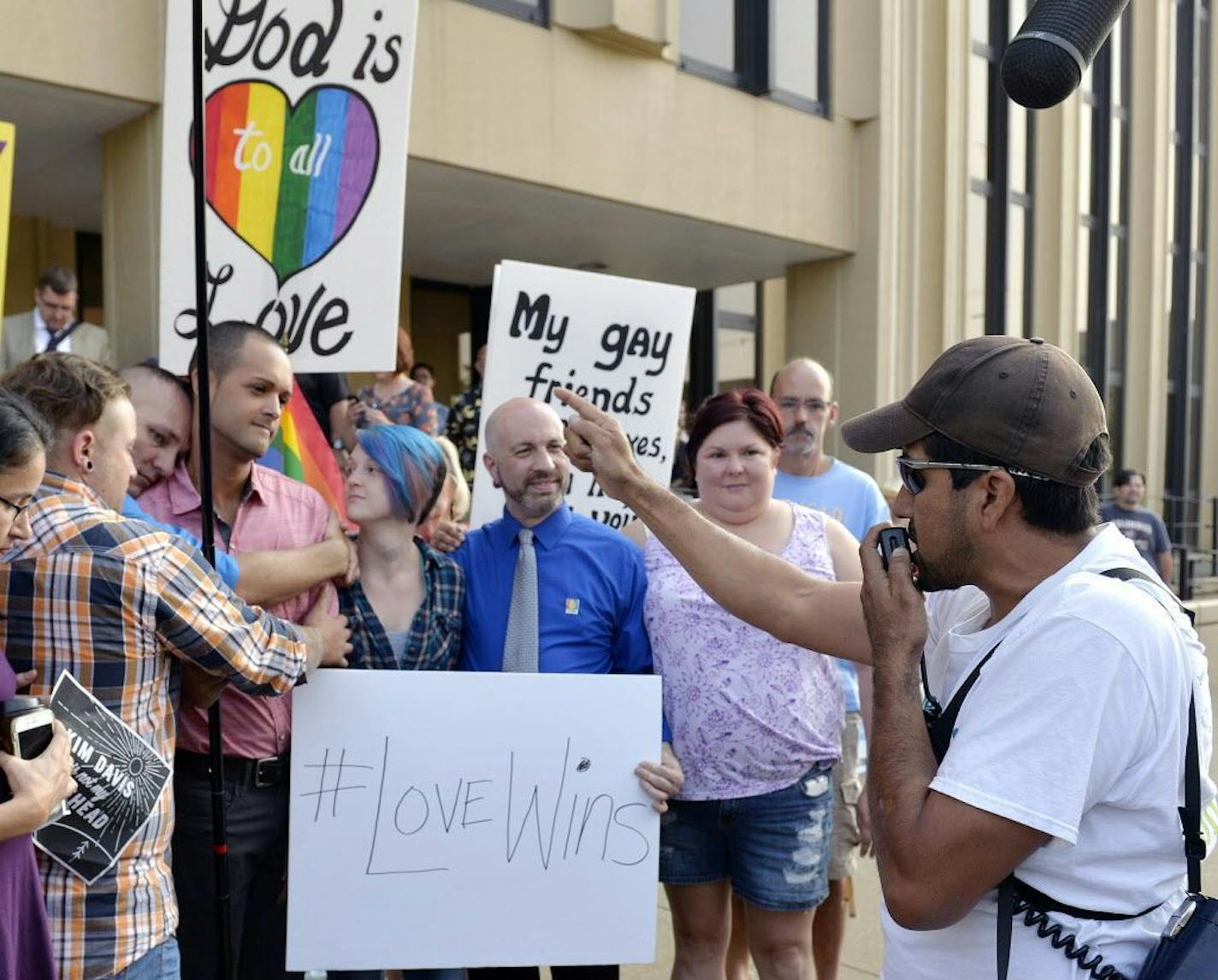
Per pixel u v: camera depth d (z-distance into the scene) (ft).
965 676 4.82
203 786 7.71
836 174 30.73
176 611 6.29
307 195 9.44
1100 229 44.09
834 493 12.38
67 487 6.31
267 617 6.94
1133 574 4.65
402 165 9.59
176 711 7.12
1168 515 48.32
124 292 19.48
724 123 27.48
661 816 8.93
